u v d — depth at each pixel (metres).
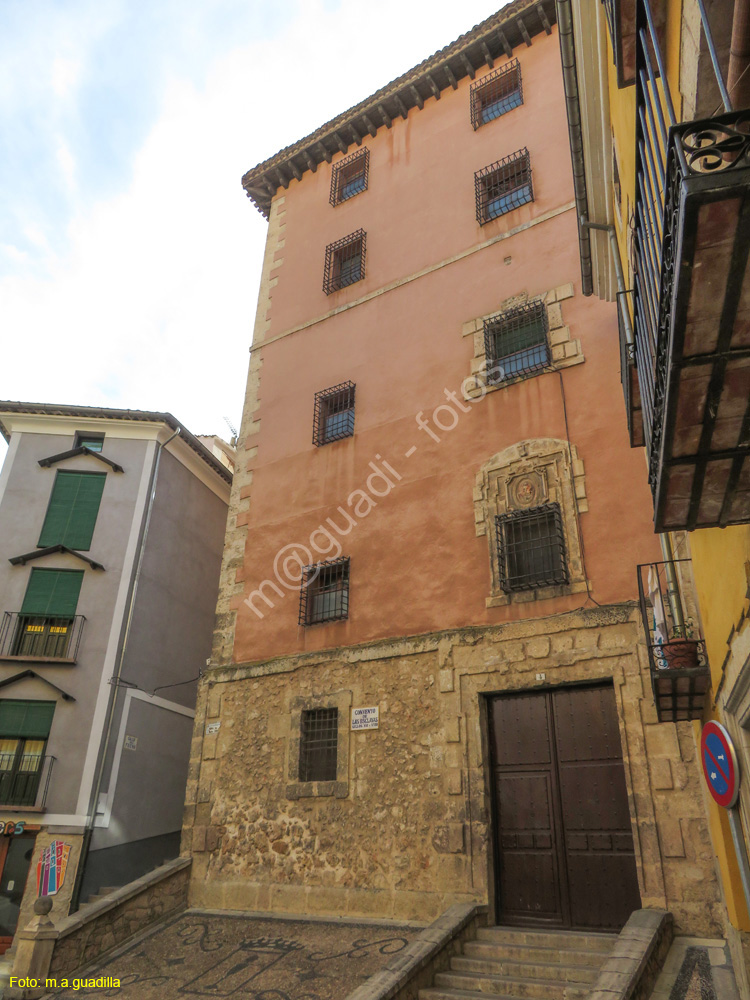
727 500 3.34
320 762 10.77
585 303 11.06
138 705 16.41
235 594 12.95
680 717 7.21
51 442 18.92
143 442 18.88
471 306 12.41
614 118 6.78
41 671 16.00
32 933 9.02
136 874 15.23
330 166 16.67
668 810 7.80
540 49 13.95
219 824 11.13
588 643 9.00
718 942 6.96
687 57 2.99
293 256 16.03
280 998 7.50
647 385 3.89
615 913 7.91
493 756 9.38
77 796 14.73
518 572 10.12
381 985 6.64
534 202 12.54
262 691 11.72
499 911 8.59
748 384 2.67
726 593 4.43
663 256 2.64
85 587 16.95
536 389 10.96
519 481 10.54
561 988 6.67
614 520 9.49
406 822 9.48
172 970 8.79
